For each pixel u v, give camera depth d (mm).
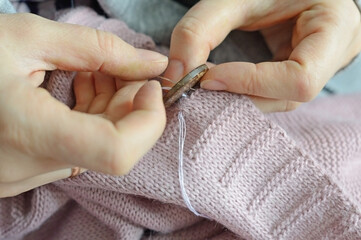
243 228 265
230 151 261
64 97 266
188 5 329
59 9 322
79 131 208
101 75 270
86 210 303
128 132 213
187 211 289
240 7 287
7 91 212
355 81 387
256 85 260
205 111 261
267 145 262
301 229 267
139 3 325
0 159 222
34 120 208
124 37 304
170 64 271
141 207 285
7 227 295
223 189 259
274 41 333
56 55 239
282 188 264
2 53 225
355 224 259
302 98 266
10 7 274
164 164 262
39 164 227
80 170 256
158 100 230
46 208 289
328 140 300
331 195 260
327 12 283
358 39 306
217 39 279
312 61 264
